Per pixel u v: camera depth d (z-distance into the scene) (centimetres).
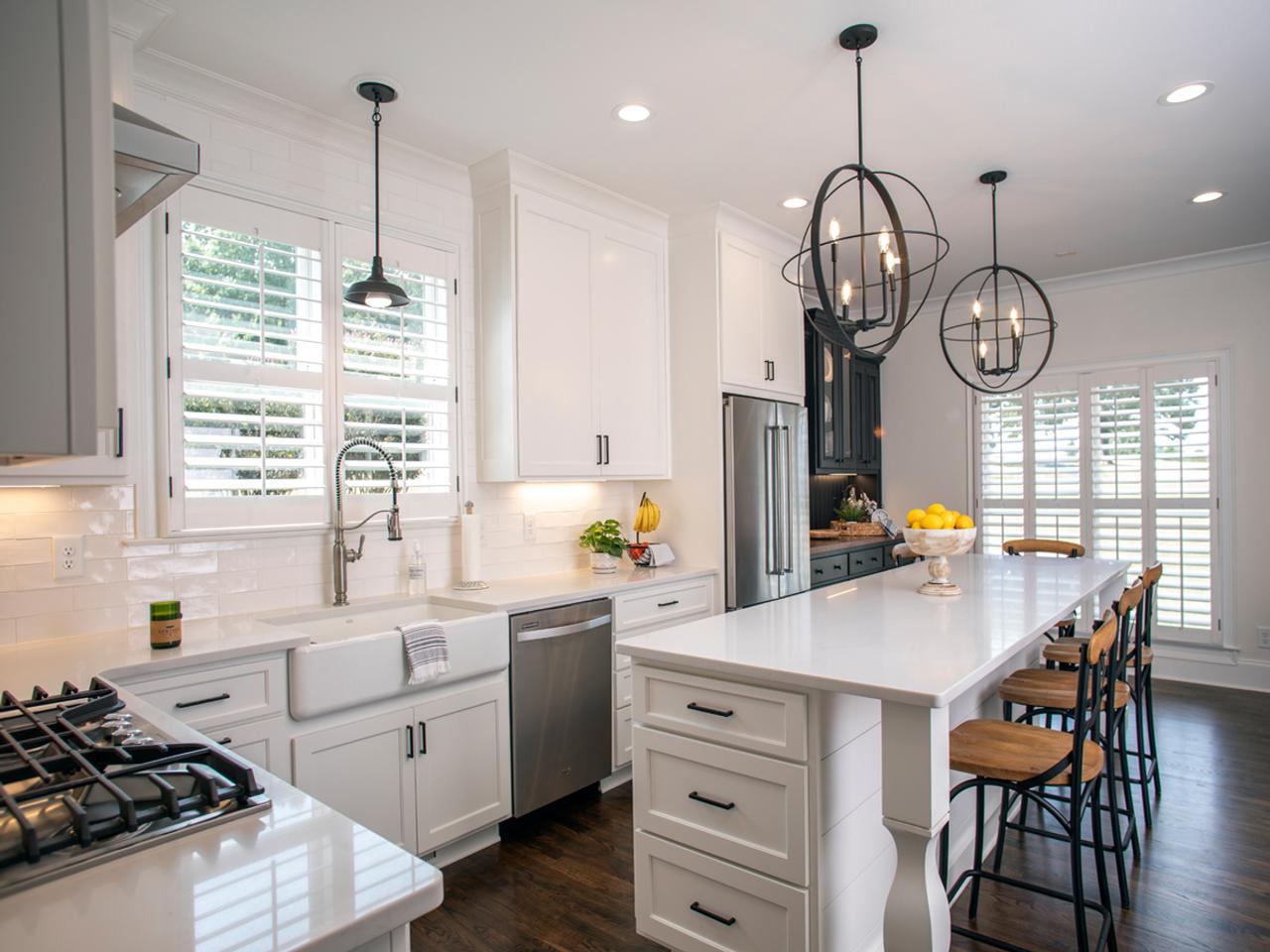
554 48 229
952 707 227
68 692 133
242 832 83
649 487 404
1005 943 193
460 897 231
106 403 62
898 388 596
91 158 61
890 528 552
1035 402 528
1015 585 285
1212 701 429
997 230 407
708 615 369
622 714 315
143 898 69
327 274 275
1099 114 276
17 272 58
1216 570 461
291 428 263
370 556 285
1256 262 448
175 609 198
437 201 312
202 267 243
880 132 289
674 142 296
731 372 384
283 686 206
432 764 241
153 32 212
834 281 205
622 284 362
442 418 310
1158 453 481
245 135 254
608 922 217
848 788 176
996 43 230
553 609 285
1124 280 492
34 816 85
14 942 61
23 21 59
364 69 239
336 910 67
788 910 166
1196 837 267
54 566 212
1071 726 363
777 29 221
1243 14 217
